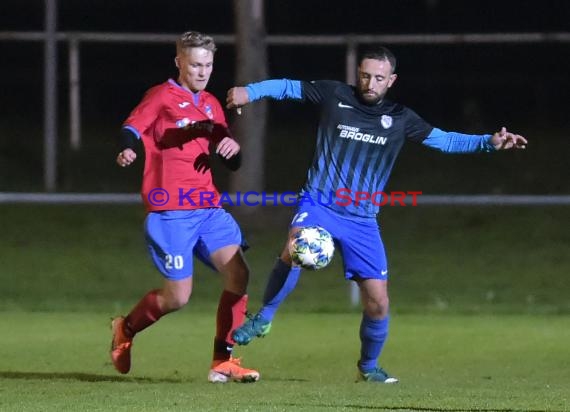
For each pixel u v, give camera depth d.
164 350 33.47
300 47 78.50
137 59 80.25
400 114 26.72
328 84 26.73
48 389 25.70
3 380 27.50
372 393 25.05
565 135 72.50
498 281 50.41
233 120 60.44
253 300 45.69
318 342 35.44
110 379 27.95
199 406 22.94
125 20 81.81
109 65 80.19
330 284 49.16
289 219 57.03
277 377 28.94
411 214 60.16
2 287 48.56
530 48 77.62
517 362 31.72
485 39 54.12
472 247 55.69
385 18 79.56
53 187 59.50
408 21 79.50
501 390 25.75
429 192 63.31
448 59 77.81
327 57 78.44
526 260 53.59
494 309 44.38
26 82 79.69
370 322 27.66
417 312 43.62
